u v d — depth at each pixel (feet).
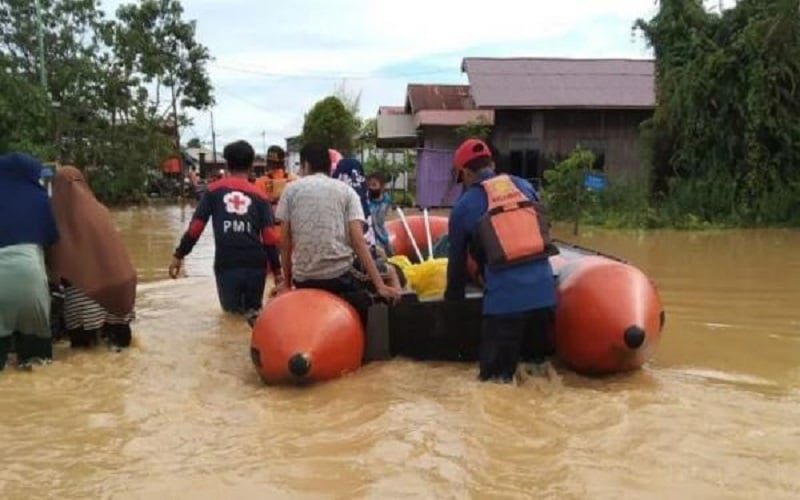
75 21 109.40
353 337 17.63
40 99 79.46
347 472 12.40
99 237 20.61
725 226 63.77
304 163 19.24
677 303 27.68
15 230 18.93
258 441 13.79
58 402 16.19
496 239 16.72
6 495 11.77
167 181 127.24
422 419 14.75
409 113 106.73
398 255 26.27
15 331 18.88
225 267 24.49
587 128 86.94
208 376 18.12
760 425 14.39
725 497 11.42
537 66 94.07
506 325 16.80
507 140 87.25
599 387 17.10
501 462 12.71
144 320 24.39
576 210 63.26
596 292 17.60
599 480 11.99
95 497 11.68
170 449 13.51
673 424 14.40
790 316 25.34
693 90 67.00
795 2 63.21
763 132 65.67
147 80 113.39
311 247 18.60
